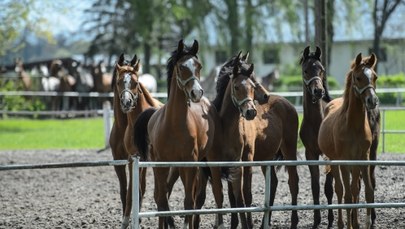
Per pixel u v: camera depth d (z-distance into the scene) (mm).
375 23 53906
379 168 19562
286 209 10484
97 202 16312
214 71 43094
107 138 25203
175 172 12047
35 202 16625
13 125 36375
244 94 11469
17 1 43312
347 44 66750
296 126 13930
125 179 13008
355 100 11375
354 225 11266
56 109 41406
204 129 11508
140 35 48281
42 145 28438
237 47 47500
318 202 13070
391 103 36750
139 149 12070
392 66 66250
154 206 15281
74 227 13133
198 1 46750
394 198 15070
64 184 19375
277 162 10328
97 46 69438
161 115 11383
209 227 12961
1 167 9438
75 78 43375
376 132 12680
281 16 48094
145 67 60594
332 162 10406
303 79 13594
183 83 10969
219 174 11672
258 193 16547
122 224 12164
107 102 25406
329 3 41406
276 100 13773
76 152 25328
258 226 13156
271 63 66125
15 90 39656
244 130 12016
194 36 50000
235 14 47031
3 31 43875
